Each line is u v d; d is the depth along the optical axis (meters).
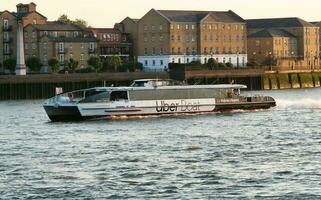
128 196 69.19
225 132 112.31
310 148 93.19
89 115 135.12
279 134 108.62
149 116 140.38
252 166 81.06
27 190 71.56
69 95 139.88
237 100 150.00
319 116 138.62
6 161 86.19
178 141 101.75
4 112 158.38
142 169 80.25
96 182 74.44
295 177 75.12
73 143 101.56
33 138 108.19
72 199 68.50
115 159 86.69
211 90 147.00
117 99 137.75
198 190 70.75
